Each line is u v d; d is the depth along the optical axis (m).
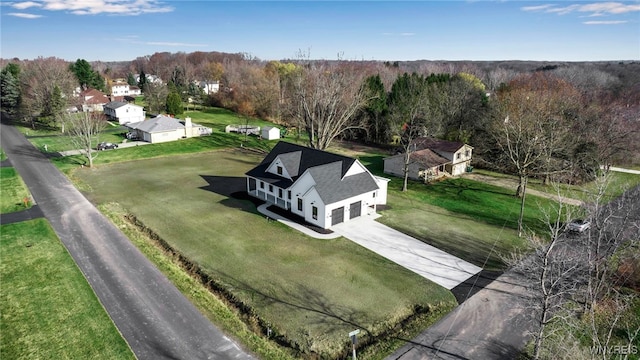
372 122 78.56
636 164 62.03
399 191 48.56
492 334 22.23
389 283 27.52
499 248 33.16
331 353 20.73
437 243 33.94
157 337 21.55
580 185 51.44
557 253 23.98
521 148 47.75
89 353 20.31
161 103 100.56
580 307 23.34
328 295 25.94
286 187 40.19
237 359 20.08
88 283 26.53
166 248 32.16
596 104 64.19
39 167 54.41
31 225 35.66
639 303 25.06
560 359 19.89
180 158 62.47
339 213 37.50
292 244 33.16
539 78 101.00
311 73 72.25
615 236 27.25
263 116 104.06
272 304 24.83
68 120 73.12
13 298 24.73
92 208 40.22
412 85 81.75
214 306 24.45
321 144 58.19
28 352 20.31
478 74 178.25
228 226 36.53
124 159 60.50
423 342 21.55
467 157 59.28
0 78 98.81
